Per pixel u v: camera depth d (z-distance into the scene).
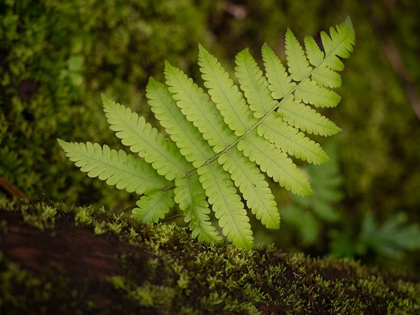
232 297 0.37
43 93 0.50
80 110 0.51
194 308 0.36
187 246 0.39
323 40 0.43
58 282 0.33
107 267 0.35
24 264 0.33
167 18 0.57
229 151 0.43
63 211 0.38
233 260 0.40
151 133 0.42
